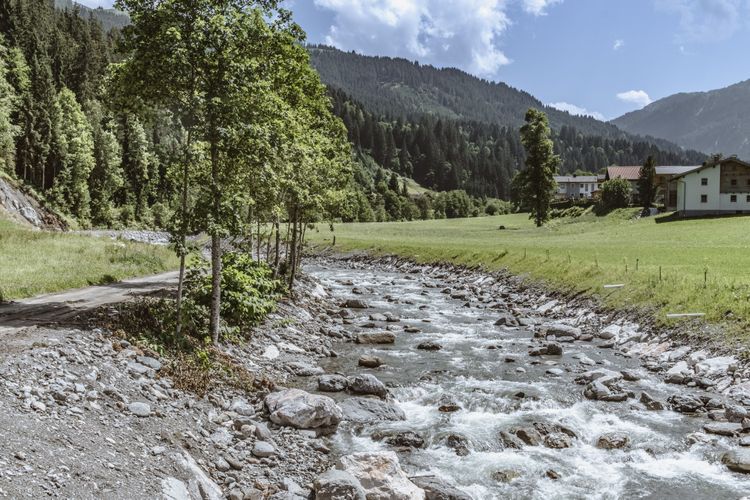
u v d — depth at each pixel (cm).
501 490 1157
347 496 989
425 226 12119
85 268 3181
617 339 2575
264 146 1817
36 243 3850
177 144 1789
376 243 7781
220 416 1342
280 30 2089
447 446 1364
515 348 2425
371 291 4406
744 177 8881
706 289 2583
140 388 1314
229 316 2170
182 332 1800
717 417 1566
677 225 7800
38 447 882
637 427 1505
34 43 13488
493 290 4319
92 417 1080
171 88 1709
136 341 1591
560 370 2034
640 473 1244
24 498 738
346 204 4097
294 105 3186
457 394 1741
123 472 909
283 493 1034
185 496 920
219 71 1709
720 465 1283
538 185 9656
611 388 1823
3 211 7844
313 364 2083
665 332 2397
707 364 2006
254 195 2733
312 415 1405
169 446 1080
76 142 11644
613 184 11912
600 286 3256
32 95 10994
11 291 2261
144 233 11712
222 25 1645
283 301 2938
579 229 8806
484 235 9219
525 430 1429
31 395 1065
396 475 1083
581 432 1465
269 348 2105
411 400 1722
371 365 2070
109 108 1766
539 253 4950
